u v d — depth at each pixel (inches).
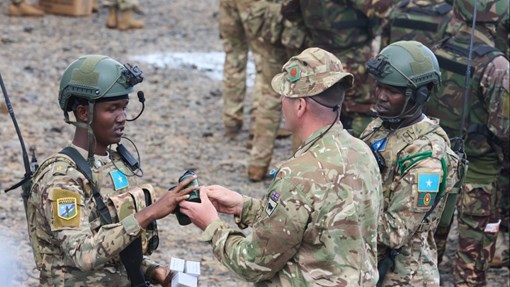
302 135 153.0
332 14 316.8
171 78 520.1
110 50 565.6
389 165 186.7
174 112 462.0
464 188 263.3
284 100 153.3
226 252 152.6
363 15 317.4
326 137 150.6
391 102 188.7
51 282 158.2
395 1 316.2
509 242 298.0
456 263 270.7
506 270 299.7
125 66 157.9
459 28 254.7
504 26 293.4
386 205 186.2
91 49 563.8
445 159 185.9
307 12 323.6
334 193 146.5
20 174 351.6
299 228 146.3
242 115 426.9
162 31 629.9
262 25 360.2
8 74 496.7
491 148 257.8
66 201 151.1
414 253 187.9
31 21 621.9
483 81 248.1
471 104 253.6
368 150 154.6
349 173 148.4
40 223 156.8
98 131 156.6
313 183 146.3
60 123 427.2
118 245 149.8
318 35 324.2
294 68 151.6
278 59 358.3
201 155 402.3
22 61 524.4
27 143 392.2
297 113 152.1
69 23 627.5
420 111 190.9
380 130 193.8
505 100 245.9
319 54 151.4
